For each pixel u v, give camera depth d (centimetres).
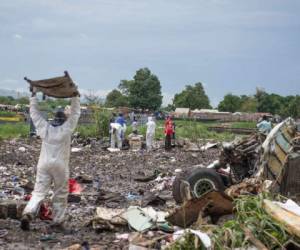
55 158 946
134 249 839
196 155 2725
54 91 964
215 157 2639
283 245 751
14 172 1833
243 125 5928
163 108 11119
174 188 1244
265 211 807
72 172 1955
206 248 752
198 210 954
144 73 10731
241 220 803
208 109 10925
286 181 1165
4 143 2962
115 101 10612
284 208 834
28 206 945
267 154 1179
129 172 2008
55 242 893
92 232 977
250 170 1261
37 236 923
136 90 10562
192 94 10969
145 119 5550
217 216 965
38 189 958
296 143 1210
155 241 856
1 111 6475
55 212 971
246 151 1270
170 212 1026
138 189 1580
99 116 3709
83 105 5169
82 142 3272
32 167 2044
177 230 959
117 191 1529
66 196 978
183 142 3341
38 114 966
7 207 1045
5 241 885
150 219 990
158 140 3806
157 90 10688
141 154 2752
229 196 938
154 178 1812
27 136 3544
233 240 750
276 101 10775
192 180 1205
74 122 960
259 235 766
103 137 3559
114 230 982
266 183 1109
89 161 2380
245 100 11169
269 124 1878
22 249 841
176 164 2336
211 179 1207
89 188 1580
